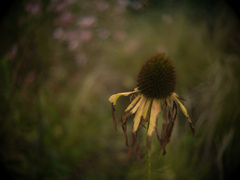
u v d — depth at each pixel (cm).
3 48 50
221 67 49
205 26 65
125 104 59
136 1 78
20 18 49
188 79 53
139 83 36
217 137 45
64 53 58
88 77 57
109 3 67
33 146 43
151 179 43
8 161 44
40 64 48
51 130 46
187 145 45
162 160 45
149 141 34
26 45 47
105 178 45
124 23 73
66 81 57
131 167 47
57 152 46
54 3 52
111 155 49
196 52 57
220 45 56
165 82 35
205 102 48
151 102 36
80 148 48
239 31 56
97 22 65
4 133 44
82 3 63
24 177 42
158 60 36
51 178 43
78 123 50
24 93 47
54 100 50
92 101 57
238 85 47
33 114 47
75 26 61
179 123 47
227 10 60
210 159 44
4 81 46
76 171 46
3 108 44
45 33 50
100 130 53
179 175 43
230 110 45
